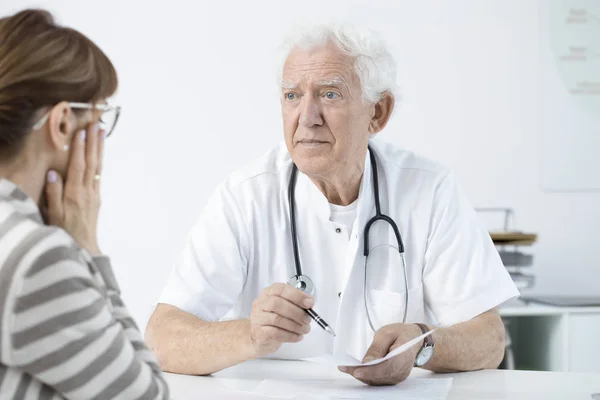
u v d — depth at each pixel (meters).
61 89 0.90
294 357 1.67
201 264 1.65
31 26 0.90
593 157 3.36
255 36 3.38
